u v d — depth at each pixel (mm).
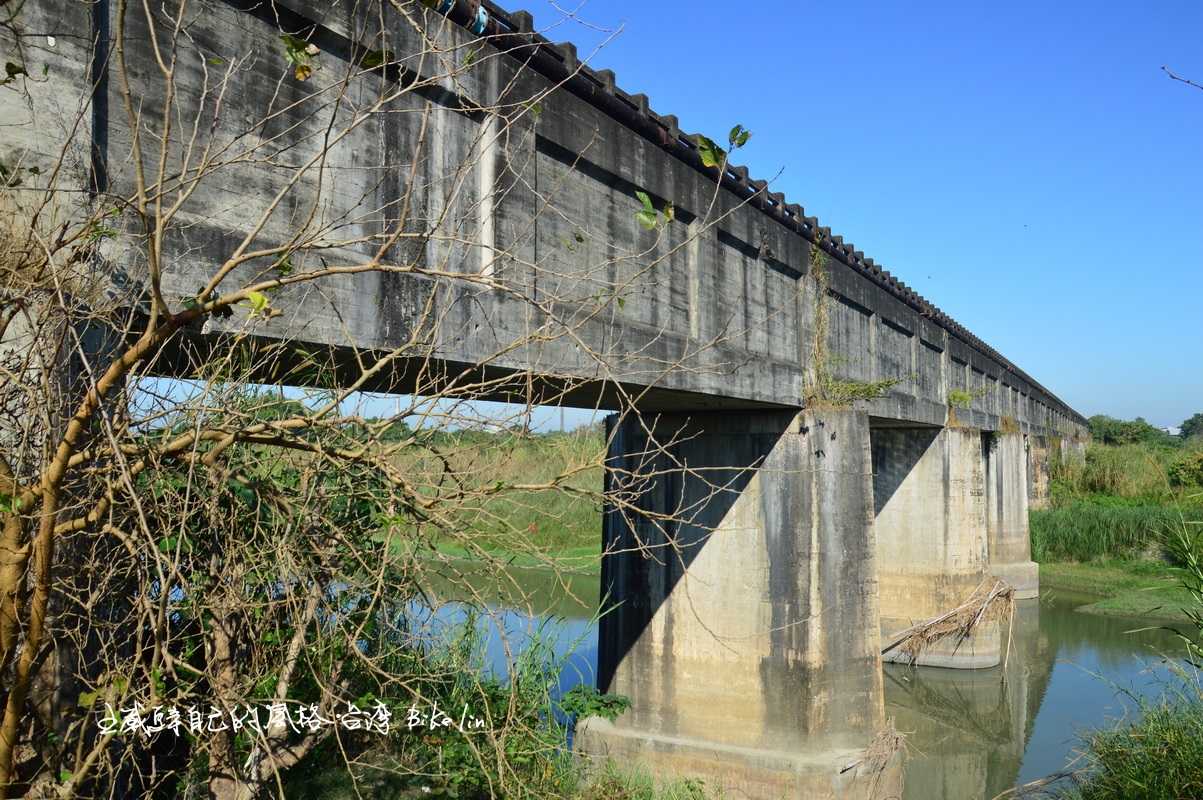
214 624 5062
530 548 4938
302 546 5203
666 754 13672
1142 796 8828
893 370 19984
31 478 3975
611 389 10781
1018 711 19859
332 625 5859
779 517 13609
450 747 7402
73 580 4211
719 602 13891
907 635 22344
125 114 5594
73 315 4062
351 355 7113
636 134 10906
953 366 25906
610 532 15055
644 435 14844
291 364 6875
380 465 4531
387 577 5668
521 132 8977
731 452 14117
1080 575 33531
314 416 4543
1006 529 31172
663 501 14469
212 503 4488
